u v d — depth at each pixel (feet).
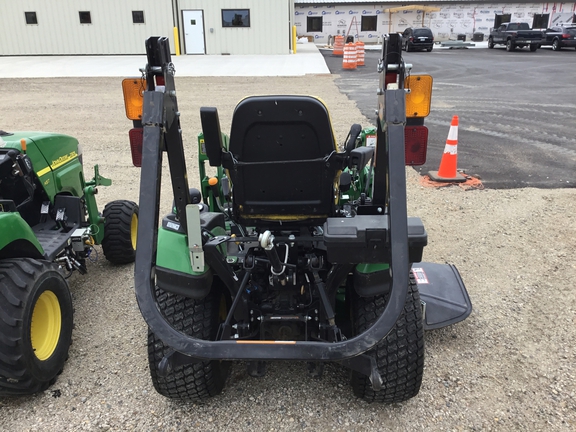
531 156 26.27
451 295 11.44
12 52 80.23
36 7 78.18
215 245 8.05
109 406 9.24
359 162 8.50
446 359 10.44
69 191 14.03
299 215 8.98
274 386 9.69
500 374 9.98
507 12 127.85
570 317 11.90
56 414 9.03
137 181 23.38
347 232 7.26
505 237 16.56
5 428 8.68
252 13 79.66
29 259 9.40
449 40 128.47
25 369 8.66
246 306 8.50
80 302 12.98
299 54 84.48
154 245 7.10
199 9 79.00
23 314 8.61
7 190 11.76
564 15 125.90
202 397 8.96
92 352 10.88
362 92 46.73
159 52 7.48
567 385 9.64
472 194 20.72
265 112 7.97
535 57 80.38
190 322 8.55
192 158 26.73
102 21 78.89
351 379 8.82
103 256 15.96
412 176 23.25
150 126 7.25
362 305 8.55
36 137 12.83
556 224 17.48
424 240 7.22
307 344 6.59
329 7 130.31
